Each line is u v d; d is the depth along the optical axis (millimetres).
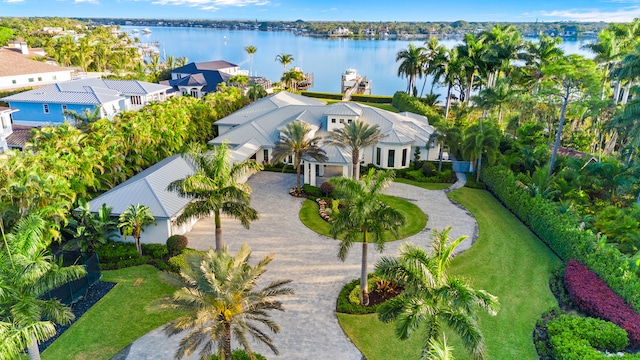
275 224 37781
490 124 53500
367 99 100125
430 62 88625
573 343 21656
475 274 30500
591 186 43156
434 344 15094
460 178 50938
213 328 17688
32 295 18094
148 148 45031
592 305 25062
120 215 31750
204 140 57594
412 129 56094
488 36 82312
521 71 75375
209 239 34906
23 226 19203
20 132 53188
